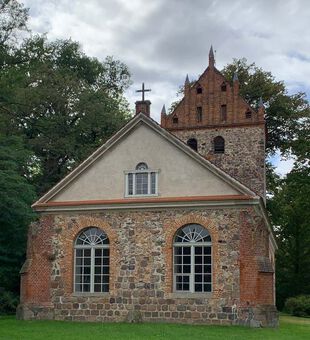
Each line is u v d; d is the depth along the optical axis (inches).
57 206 1034.7
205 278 944.9
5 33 1254.3
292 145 1761.8
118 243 995.3
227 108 1393.9
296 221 1972.2
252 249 925.2
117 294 975.6
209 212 960.3
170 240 967.6
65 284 1005.2
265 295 906.7
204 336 753.6
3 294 1202.6
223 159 1368.1
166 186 997.2
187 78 1445.6
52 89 1678.2
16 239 1208.8
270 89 1753.2
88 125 1717.5
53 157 1759.4
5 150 1254.3
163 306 948.6
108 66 1998.0
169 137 1013.2
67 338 723.4
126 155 1032.8
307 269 1967.3
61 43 1910.7
